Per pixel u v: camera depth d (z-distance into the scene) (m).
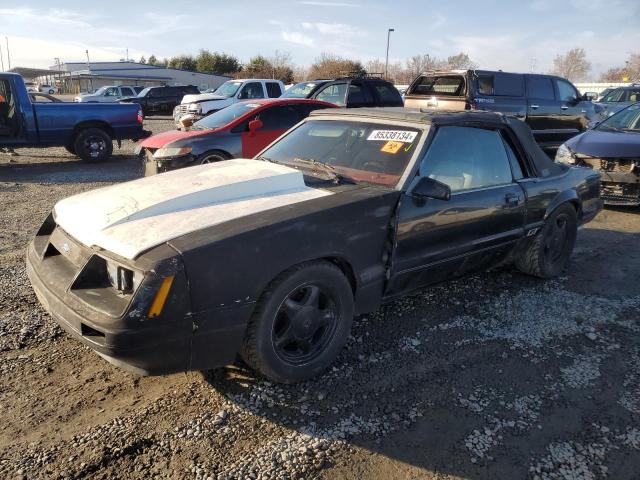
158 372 2.56
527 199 4.27
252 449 2.54
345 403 2.92
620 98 19.53
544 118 12.23
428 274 3.69
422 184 3.34
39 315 3.82
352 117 4.11
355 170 3.69
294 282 2.86
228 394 2.96
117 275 2.53
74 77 65.19
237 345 2.71
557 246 4.86
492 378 3.22
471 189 3.86
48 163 12.18
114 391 2.97
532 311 4.17
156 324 2.41
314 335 3.15
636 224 6.98
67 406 2.82
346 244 3.07
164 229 2.68
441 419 2.82
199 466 2.42
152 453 2.49
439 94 11.94
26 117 11.09
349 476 2.40
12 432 2.60
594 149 7.39
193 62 73.62
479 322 3.95
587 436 2.72
